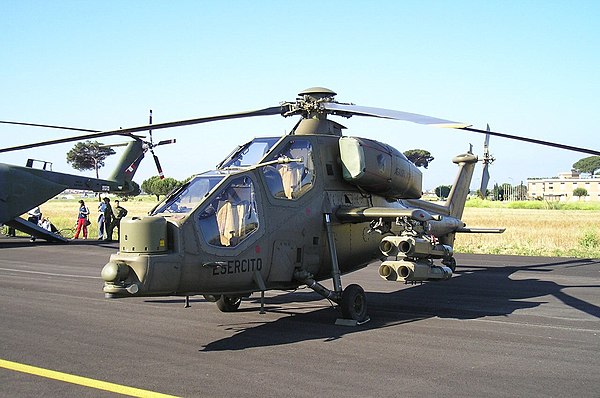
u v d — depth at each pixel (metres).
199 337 8.32
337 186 10.24
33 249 22.06
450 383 6.18
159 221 7.54
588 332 8.72
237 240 8.38
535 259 19.17
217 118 9.77
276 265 8.94
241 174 8.73
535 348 7.73
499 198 152.88
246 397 5.70
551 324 9.30
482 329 8.91
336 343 7.98
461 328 8.98
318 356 7.27
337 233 10.18
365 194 10.85
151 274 7.35
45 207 67.75
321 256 9.84
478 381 6.26
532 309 10.62
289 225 9.17
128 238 7.47
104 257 19.36
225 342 8.02
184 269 7.69
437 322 9.45
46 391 5.82
